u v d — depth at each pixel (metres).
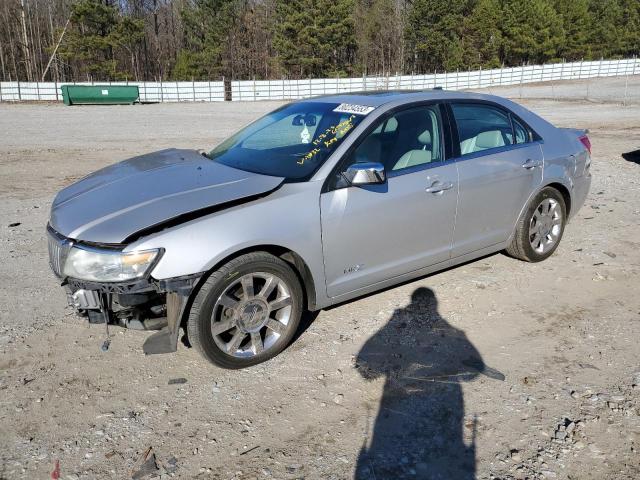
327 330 4.28
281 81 43.62
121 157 13.72
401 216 4.23
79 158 13.53
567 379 3.62
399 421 3.25
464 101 4.83
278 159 4.20
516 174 5.00
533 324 4.36
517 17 65.94
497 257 5.76
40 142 16.80
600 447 2.99
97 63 54.44
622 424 3.17
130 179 4.08
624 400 3.39
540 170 5.22
